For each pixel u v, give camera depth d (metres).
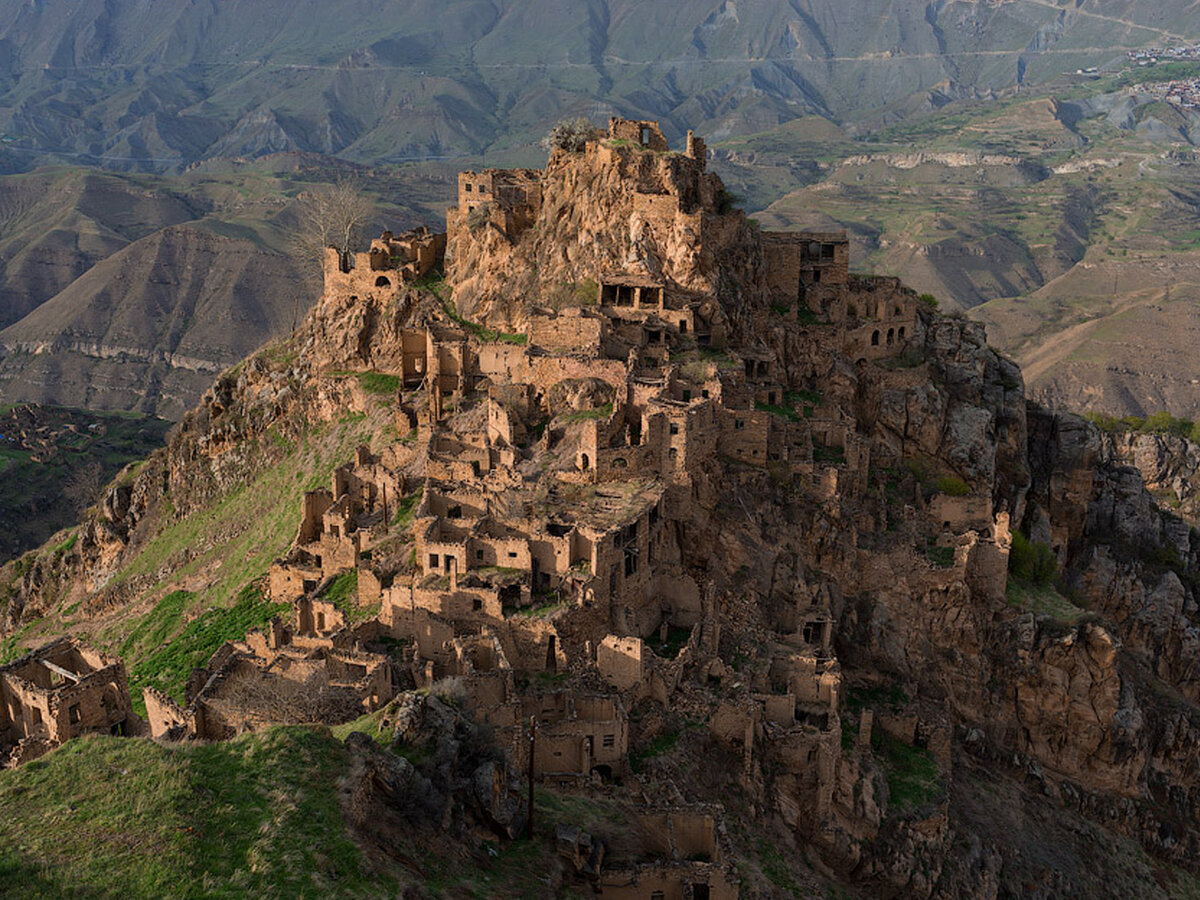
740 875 71.62
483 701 74.12
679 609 95.19
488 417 113.62
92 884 44.69
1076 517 150.12
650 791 71.00
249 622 107.69
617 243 125.25
